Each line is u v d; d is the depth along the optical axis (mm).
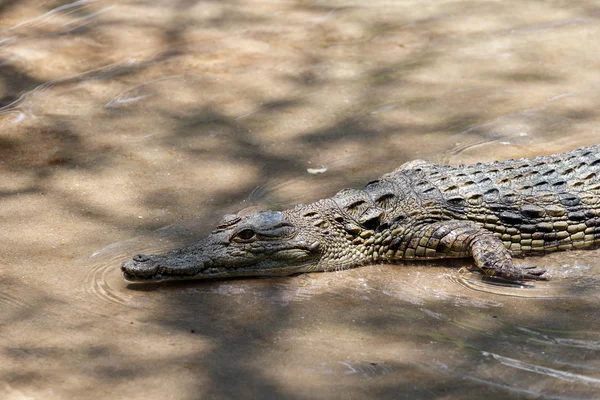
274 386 6426
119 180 10133
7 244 8633
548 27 14945
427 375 6586
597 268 8562
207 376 6547
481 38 14562
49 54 13555
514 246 8906
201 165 10547
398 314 7602
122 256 8469
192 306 7727
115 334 7141
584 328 7301
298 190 9898
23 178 10133
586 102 12242
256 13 15438
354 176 10234
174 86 12773
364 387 6418
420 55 13969
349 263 8695
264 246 8344
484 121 11742
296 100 12469
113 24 14688
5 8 15047
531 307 7699
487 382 6488
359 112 12109
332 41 14438
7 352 6812
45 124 11539
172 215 9336
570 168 9336
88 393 6301
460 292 8055
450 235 8602
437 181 9125
